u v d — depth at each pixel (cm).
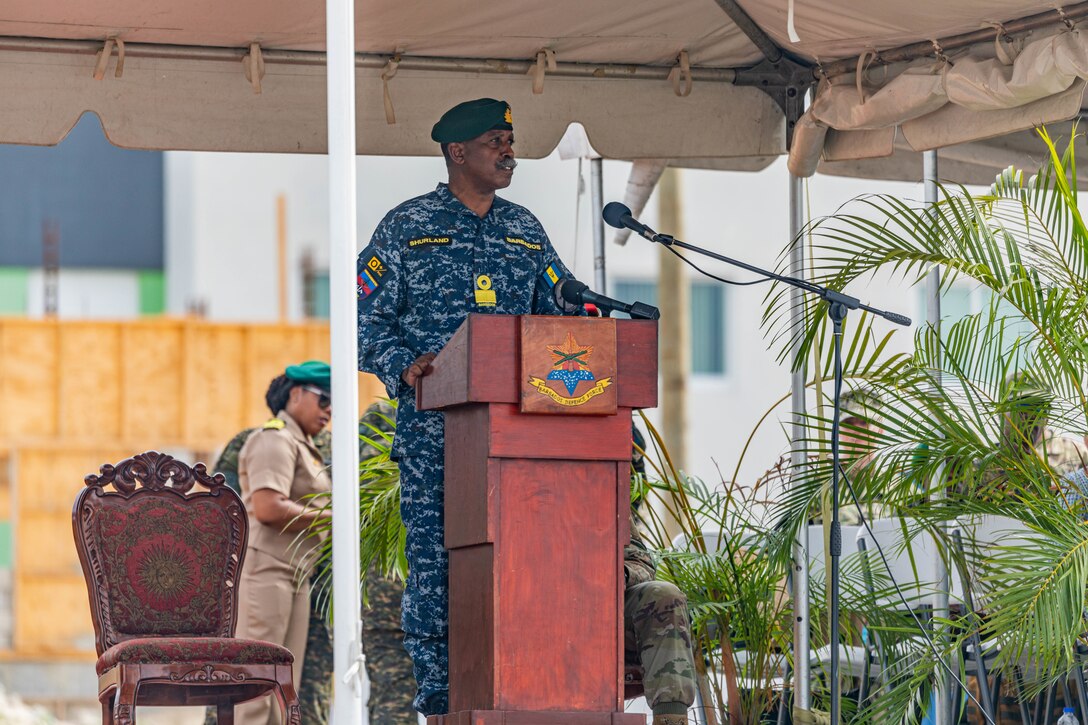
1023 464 1309
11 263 5138
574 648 1047
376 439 1623
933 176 1559
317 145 1543
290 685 1341
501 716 1028
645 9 1510
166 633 1398
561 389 1041
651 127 1617
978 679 1342
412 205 1234
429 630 1180
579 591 1051
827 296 1195
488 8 1484
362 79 1556
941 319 1450
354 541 1009
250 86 1528
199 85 1518
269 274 5016
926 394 1342
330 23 1042
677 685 1198
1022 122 1414
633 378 1062
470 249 1229
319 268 5016
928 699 1316
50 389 3594
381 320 1212
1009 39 1391
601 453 1056
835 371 1202
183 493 1434
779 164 4653
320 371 1795
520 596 1042
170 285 5041
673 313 3688
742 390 4641
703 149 1623
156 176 5253
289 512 1747
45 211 5172
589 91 1603
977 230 1319
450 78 1580
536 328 1041
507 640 1039
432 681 1180
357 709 1002
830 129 1582
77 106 1486
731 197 4638
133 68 1502
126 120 1501
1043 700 1441
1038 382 1323
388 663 1691
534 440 1045
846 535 1561
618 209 1170
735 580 1411
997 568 1251
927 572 1502
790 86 1617
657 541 1459
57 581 3459
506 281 1232
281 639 1744
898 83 1469
